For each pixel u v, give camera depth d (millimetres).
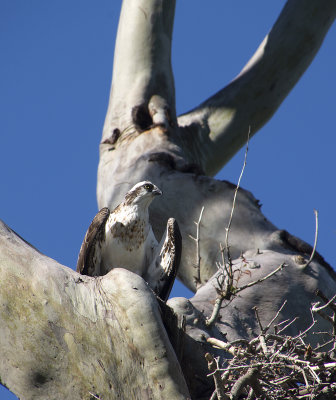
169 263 12383
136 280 10492
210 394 11156
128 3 20359
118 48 20219
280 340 10734
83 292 10562
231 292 11789
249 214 16188
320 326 13867
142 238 12406
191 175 16922
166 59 19906
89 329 10297
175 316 10617
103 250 12430
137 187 12445
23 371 10258
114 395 9969
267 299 13742
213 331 12211
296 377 10328
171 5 20109
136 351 10062
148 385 9922
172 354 10078
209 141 20062
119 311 10297
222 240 15891
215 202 16391
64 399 10055
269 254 14906
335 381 10359
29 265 10844
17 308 10570
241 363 10156
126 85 19594
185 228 16297
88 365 10148
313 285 14227
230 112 20422
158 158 17375
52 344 10312
